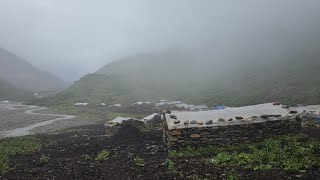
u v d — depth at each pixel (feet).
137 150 78.95
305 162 48.57
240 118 74.28
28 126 219.20
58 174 56.13
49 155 81.71
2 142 111.65
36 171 58.95
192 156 64.34
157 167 55.72
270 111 79.56
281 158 52.85
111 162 63.52
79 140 113.39
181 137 72.08
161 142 90.43
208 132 72.33
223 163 54.70
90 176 53.52
